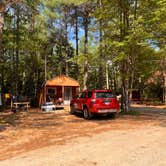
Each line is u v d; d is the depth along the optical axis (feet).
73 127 43.62
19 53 104.37
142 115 62.39
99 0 66.23
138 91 142.41
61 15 94.73
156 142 30.14
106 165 21.33
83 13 90.22
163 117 57.88
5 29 78.79
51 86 91.66
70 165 21.48
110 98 55.47
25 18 80.28
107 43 62.54
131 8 62.23
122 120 52.65
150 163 21.75
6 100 97.96
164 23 55.52
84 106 57.06
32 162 22.68
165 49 65.51
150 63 72.33
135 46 59.82
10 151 27.66
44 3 81.56
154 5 58.13
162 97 129.18
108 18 64.85
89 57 71.10
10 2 50.72
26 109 80.74
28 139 33.88
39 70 130.21
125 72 65.87
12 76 105.91
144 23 57.98
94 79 141.59
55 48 131.34
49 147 28.76
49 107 76.59
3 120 53.72
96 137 34.01
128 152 25.54
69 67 136.26
